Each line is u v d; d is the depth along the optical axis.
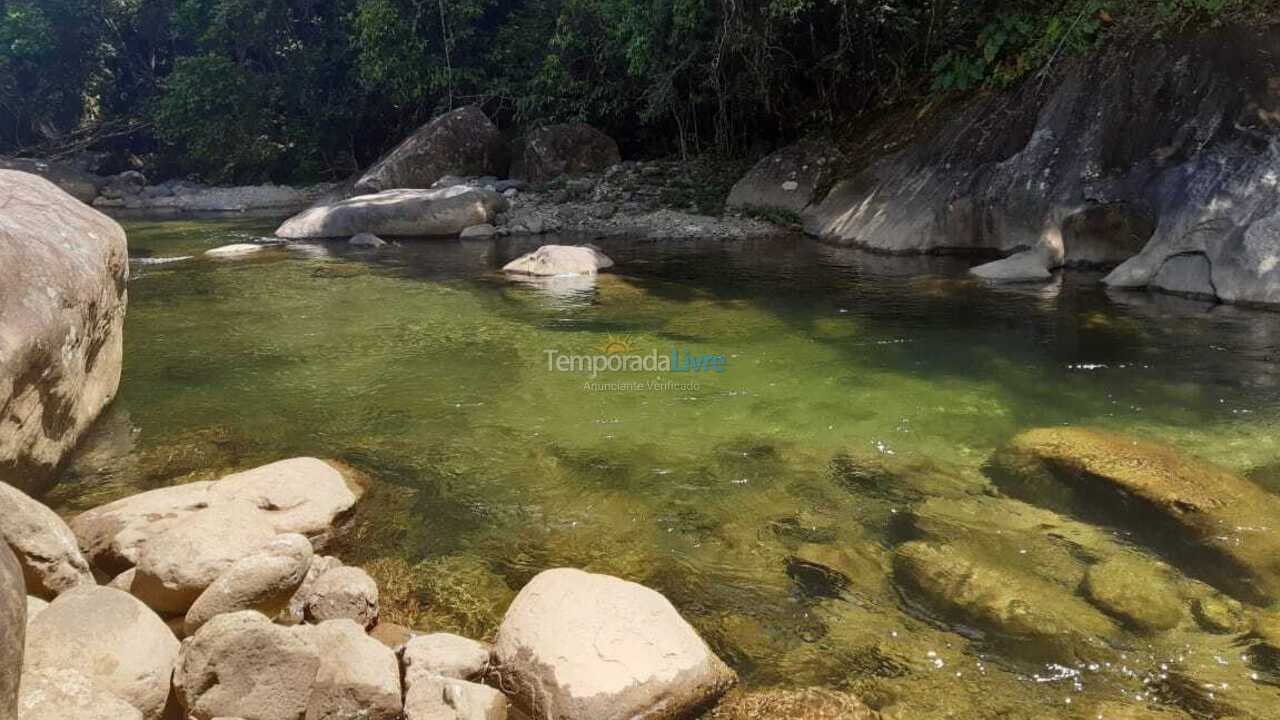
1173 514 3.63
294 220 12.98
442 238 12.56
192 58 19.88
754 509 3.91
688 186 14.27
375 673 2.65
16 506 3.05
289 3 20.16
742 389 5.48
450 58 18.47
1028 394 5.26
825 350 6.28
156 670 2.60
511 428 4.91
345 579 3.17
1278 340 6.20
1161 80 9.20
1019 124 10.20
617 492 4.11
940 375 5.66
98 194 19.41
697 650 2.80
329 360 6.23
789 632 3.03
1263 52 8.74
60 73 22.78
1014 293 7.93
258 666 2.56
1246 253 7.39
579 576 3.09
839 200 11.91
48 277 4.23
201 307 7.94
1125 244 8.81
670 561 3.50
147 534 3.45
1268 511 3.63
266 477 3.87
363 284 8.98
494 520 3.88
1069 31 10.20
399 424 5.00
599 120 17.23
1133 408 4.98
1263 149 8.04
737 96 14.68
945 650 2.89
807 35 14.09
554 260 9.38
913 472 4.24
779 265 9.69
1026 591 3.19
